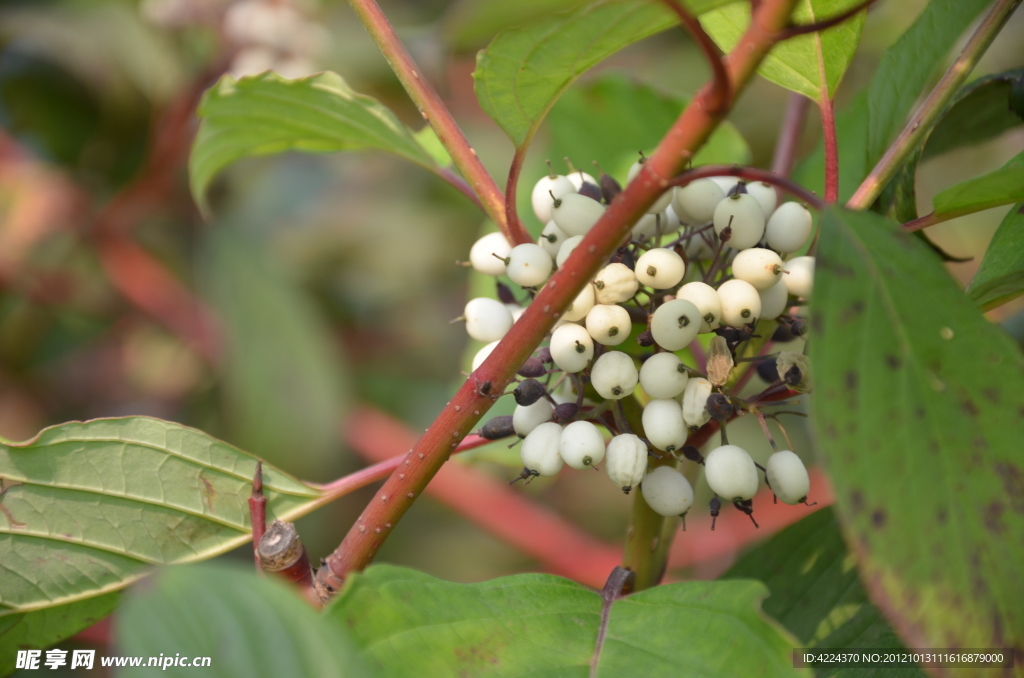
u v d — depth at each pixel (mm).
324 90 469
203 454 441
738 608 400
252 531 439
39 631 449
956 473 375
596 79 545
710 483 417
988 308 443
